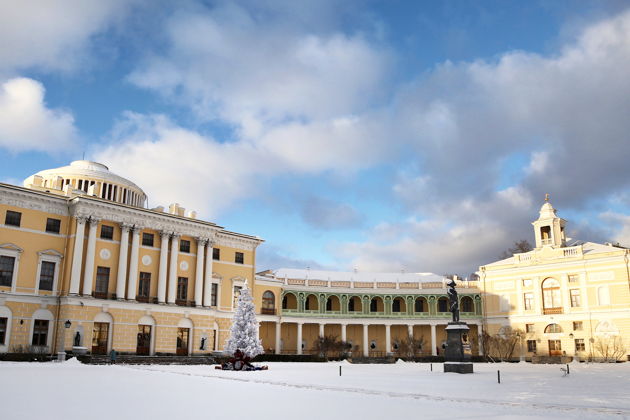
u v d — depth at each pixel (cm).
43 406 1595
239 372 3922
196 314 6431
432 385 2817
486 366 6212
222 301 6988
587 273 7638
